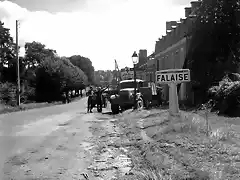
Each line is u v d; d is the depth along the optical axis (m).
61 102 51.72
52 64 57.84
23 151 7.62
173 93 11.07
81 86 85.69
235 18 21.66
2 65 69.44
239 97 13.50
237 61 21.36
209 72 22.12
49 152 7.49
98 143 8.60
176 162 5.52
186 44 25.38
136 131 10.03
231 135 7.36
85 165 6.23
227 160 5.29
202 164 5.12
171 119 10.41
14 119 17.14
